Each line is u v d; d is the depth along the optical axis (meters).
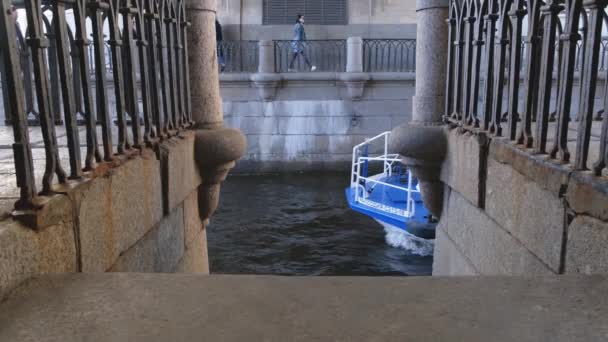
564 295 2.04
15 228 2.08
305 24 20.98
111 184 2.91
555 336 1.75
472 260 4.16
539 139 3.03
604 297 2.02
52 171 2.41
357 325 1.83
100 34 2.92
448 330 1.79
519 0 3.33
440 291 2.09
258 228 13.84
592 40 2.47
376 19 21.00
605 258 2.29
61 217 2.37
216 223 14.21
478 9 4.09
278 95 18.80
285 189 17.19
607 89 2.38
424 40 5.00
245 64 20.75
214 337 1.75
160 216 3.78
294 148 19.03
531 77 3.20
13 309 1.93
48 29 5.27
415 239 12.40
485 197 3.83
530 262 3.08
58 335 1.76
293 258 12.12
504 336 1.75
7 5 2.09
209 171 4.87
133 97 3.42
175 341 1.73
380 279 2.21
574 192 2.54
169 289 2.12
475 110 4.20
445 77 4.95
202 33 4.86
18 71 2.16
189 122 4.66
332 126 18.95
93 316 1.89
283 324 1.84
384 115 18.91
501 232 3.55
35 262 2.18
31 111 5.62
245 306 1.97
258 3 20.95
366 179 13.05
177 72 4.43
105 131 2.98
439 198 5.04
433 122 4.99
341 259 12.02
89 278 2.21
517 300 2.01
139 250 3.41
